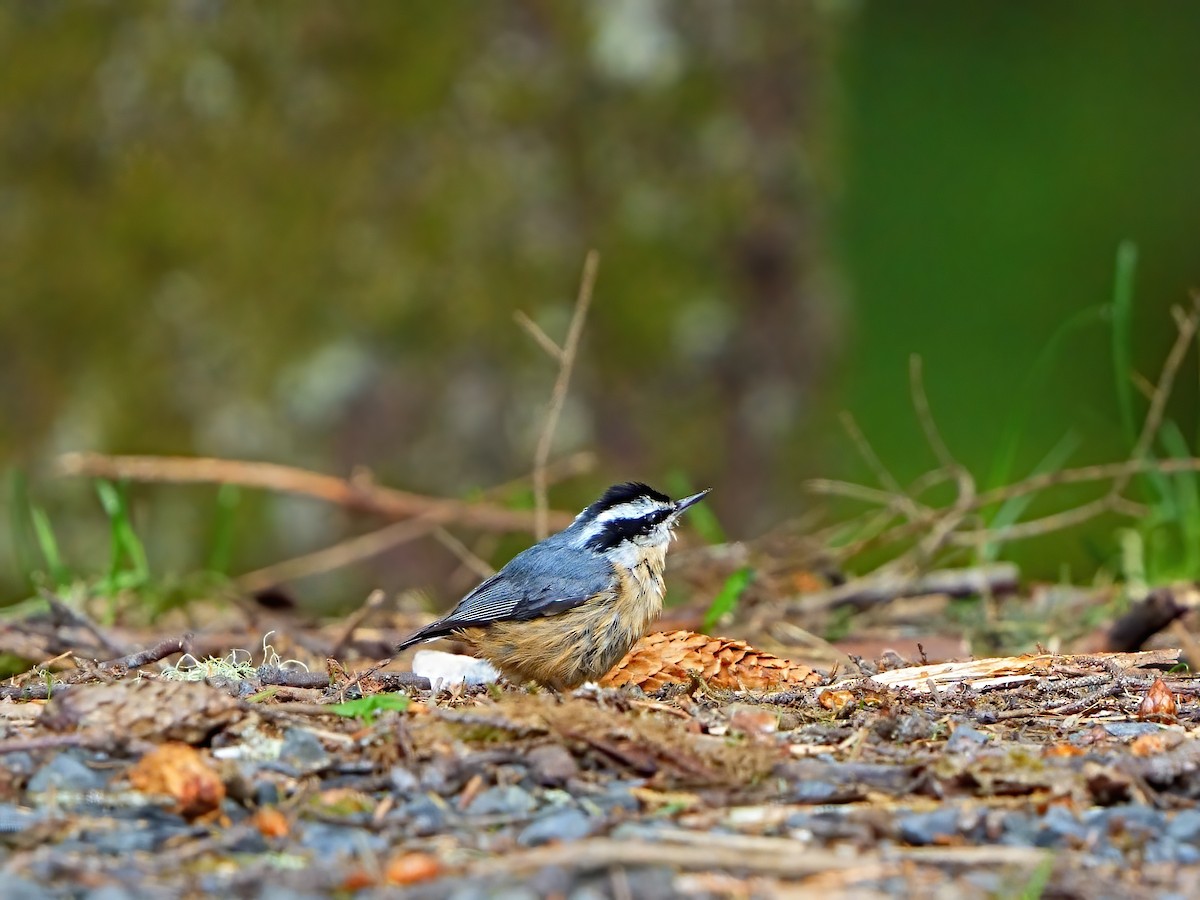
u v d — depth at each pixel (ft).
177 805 18.40
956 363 70.49
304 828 17.99
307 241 43.01
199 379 42.65
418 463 43.09
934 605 36.47
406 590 41.63
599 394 45.01
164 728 20.44
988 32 78.79
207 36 42.86
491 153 43.83
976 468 64.90
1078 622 34.24
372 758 20.15
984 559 37.06
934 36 78.89
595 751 19.97
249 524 42.01
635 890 15.81
